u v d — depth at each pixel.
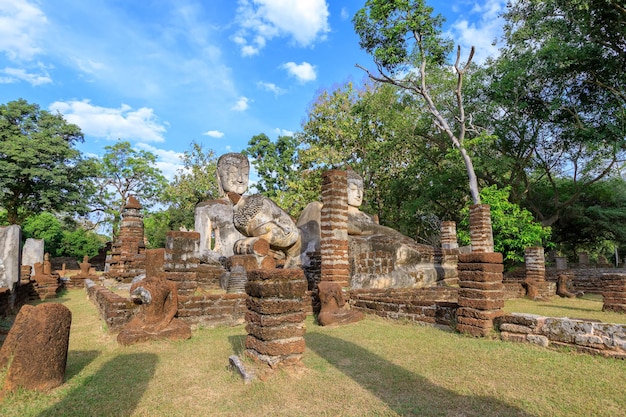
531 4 19.56
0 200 29.73
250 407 4.00
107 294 8.30
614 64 19.22
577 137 21.86
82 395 4.30
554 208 26.72
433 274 13.75
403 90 26.80
